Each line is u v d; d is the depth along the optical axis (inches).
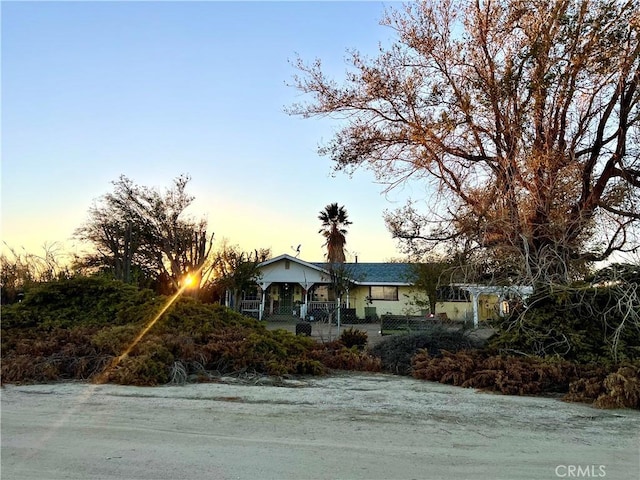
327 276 1307.8
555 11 511.8
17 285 832.9
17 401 275.1
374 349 460.1
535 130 568.7
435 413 256.1
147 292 514.9
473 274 515.2
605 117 576.4
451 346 426.9
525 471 169.2
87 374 350.6
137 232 1209.4
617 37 504.7
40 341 400.2
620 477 165.0
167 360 355.6
